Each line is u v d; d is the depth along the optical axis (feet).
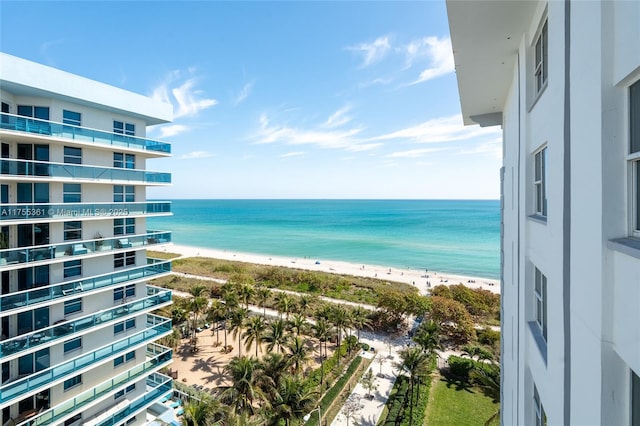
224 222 584.40
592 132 10.82
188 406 57.31
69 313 52.80
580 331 11.89
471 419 75.51
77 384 54.70
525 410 22.02
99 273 56.65
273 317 135.74
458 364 93.50
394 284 188.24
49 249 47.80
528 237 22.03
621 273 9.47
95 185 55.57
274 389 64.95
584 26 11.43
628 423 9.75
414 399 82.02
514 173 28.07
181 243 368.07
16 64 43.80
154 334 64.03
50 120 49.44
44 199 50.31
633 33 9.03
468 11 19.53
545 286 19.70
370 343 116.37
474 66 27.09
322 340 100.12
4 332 47.52
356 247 322.75
